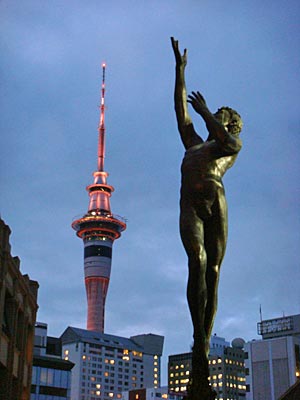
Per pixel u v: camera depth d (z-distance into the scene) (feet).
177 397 625.82
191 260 32.32
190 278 32.32
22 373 182.09
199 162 33.37
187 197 33.30
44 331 382.63
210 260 33.24
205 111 33.50
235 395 639.35
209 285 33.09
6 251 155.12
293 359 491.31
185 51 36.47
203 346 31.63
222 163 33.78
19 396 178.81
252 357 512.22
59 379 345.10
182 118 35.58
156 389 619.26
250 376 508.53
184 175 33.76
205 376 31.24
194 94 34.09
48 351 387.55
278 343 501.97
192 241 32.37
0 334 152.66
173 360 647.15
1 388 161.89
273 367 498.28
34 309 206.59
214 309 32.94
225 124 34.99
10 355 165.48
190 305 32.12
